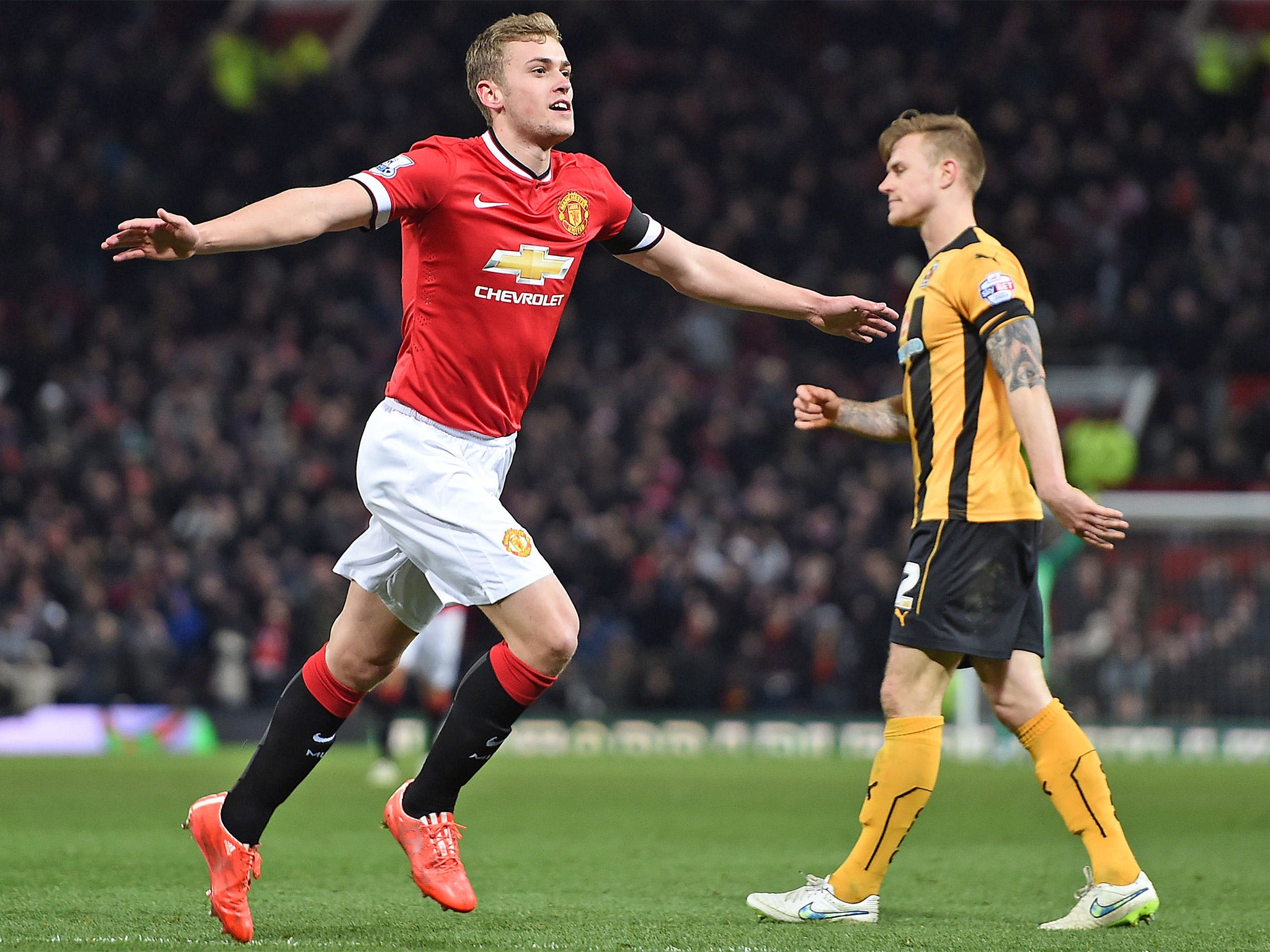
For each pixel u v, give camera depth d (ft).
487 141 27.68
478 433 27.81
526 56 27.43
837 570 114.73
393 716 76.13
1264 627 101.60
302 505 117.39
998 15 173.27
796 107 163.73
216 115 163.94
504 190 27.40
